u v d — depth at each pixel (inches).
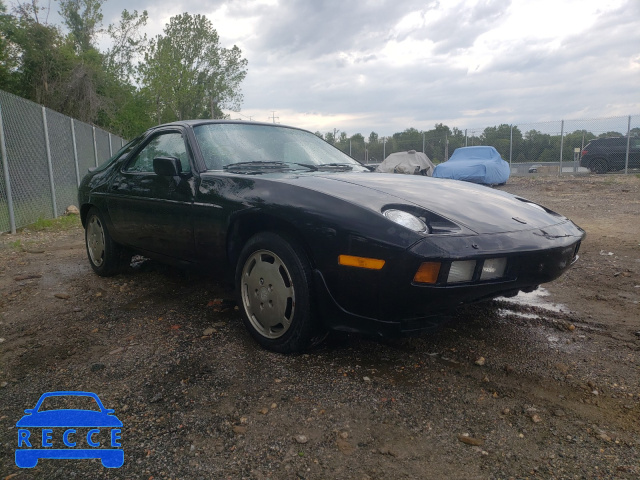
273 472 67.0
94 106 935.7
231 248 116.1
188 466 68.5
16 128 306.3
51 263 201.0
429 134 932.6
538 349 108.2
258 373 96.3
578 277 168.2
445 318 95.1
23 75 911.7
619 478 64.9
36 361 103.4
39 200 336.2
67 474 67.1
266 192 106.1
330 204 96.0
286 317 102.5
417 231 87.4
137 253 159.8
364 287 90.0
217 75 1747.0
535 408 83.3
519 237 93.7
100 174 170.6
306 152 148.5
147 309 137.4
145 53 1328.7
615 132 734.5
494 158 590.9
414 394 88.0
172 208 129.6
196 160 127.9
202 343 111.9
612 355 104.6
